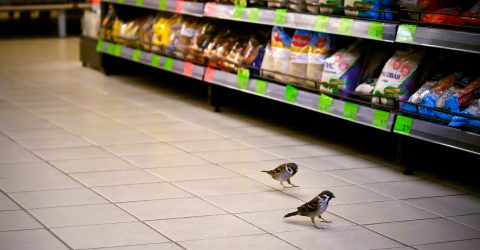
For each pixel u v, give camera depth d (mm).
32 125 5453
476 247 3250
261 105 6391
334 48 4984
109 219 3516
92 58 8055
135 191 3967
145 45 6824
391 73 4387
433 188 4164
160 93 6824
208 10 5840
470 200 3959
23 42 10367
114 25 7477
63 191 3945
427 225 3537
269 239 3283
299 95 4973
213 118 5832
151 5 6590
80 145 4914
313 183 4191
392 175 4402
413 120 4152
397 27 4168
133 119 5723
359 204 3834
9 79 7367
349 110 4559
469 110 3932
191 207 3717
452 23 4004
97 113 5902
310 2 4863
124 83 7301
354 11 4512
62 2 11109
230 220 3533
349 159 4738
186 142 5055
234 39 5836
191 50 6125
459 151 4656
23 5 10883
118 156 4668
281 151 4891
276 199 3881
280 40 5250
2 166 4395
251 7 5422
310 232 3389
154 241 3230
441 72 4352
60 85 7105
